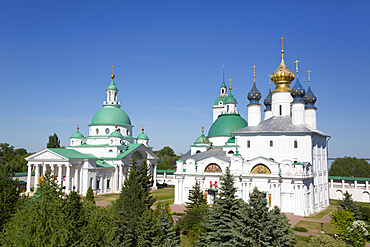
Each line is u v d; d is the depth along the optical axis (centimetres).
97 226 4062
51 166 10394
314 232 5875
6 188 4034
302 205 7481
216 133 10731
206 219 4541
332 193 10981
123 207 4228
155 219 4491
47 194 3550
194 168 8919
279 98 9231
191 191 6606
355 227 4994
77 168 10519
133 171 4697
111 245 3797
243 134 8838
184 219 5294
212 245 4169
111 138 12244
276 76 9306
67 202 3944
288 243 3928
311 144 8075
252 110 9219
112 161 11956
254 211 4009
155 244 4050
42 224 3269
